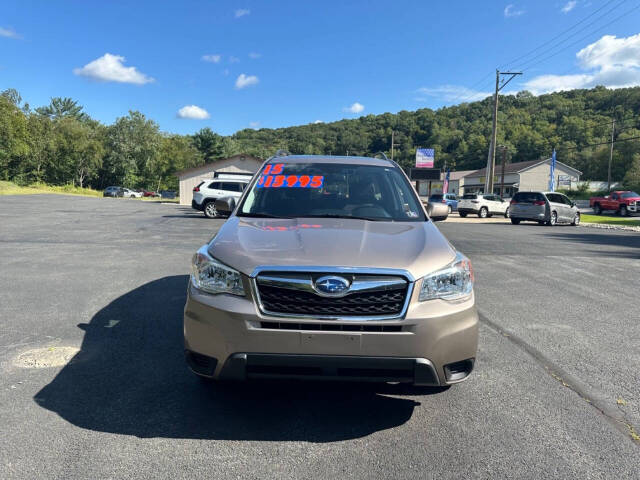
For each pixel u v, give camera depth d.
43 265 7.50
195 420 2.77
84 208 23.16
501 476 2.28
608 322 5.11
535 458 2.44
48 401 2.96
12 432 2.58
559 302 6.00
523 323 5.02
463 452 2.49
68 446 2.45
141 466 2.29
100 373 3.42
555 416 2.92
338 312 2.51
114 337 4.21
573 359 3.95
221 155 80.06
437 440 2.61
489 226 20.41
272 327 2.52
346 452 2.46
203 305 2.63
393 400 3.10
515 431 2.72
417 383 2.58
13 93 61.62
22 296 5.57
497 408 3.02
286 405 2.99
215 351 2.58
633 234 17.03
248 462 2.35
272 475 2.24
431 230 3.34
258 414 2.86
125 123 72.25
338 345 2.48
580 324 5.02
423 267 2.65
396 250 2.79
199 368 2.71
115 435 2.58
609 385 3.42
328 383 3.34
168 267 7.51
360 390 3.24
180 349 3.94
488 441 2.61
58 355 3.74
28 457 2.34
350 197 3.93
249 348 2.51
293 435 2.63
